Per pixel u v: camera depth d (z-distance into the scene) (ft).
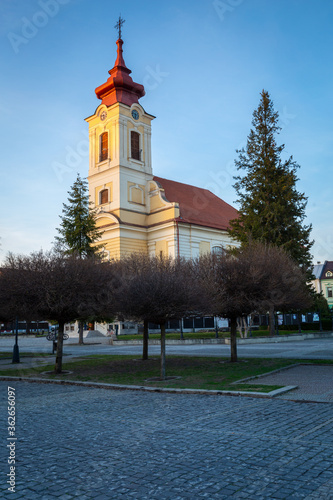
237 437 20.68
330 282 255.29
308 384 35.94
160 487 14.92
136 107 155.02
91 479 15.80
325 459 17.17
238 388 34.27
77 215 107.65
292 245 104.27
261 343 91.61
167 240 145.07
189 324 131.85
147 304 40.29
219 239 158.92
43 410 28.99
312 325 134.92
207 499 13.88
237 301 49.96
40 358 71.05
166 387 36.63
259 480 15.28
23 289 46.24
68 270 48.37
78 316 51.57
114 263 60.80
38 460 18.03
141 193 153.79
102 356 71.00
